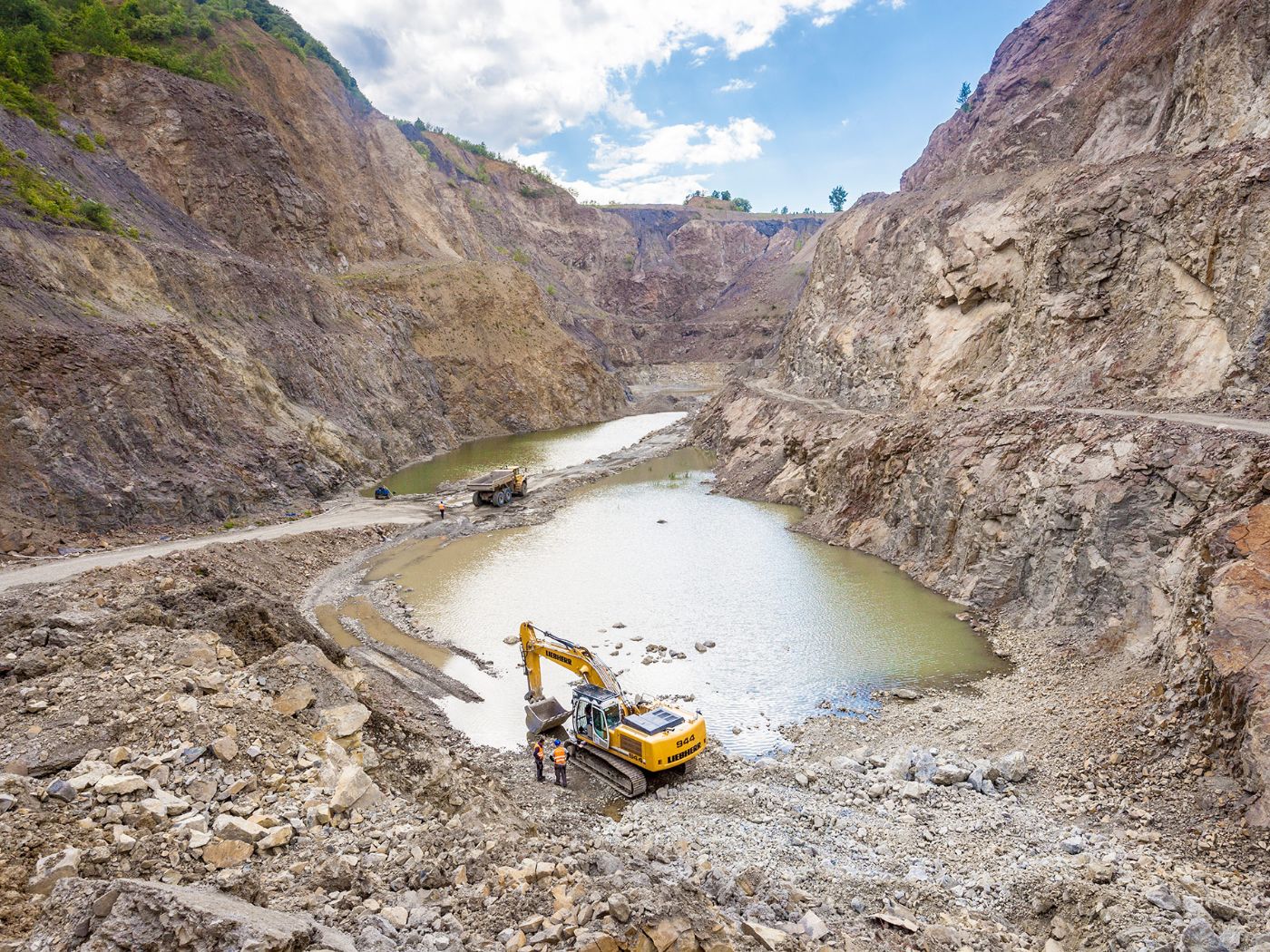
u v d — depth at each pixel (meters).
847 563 36.91
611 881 10.39
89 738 12.30
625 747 18.48
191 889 8.94
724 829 16.08
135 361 41.09
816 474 47.84
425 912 9.59
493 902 9.96
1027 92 68.69
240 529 40.06
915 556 35.69
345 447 57.31
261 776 12.27
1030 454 31.45
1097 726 19.59
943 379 45.50
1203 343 30.94
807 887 13.51
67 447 35.25
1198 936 10.87
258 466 45.84
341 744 14.07
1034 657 25.11
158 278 50.66
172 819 10.77
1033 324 40.25
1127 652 22.91
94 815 10.47
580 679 25.31
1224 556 19.36
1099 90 56.59
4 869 9.00
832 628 28.95
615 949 9.16
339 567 37.56
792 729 22.00
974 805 17.16
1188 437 25.23
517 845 11.66
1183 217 33.06
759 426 63.66
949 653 26.45
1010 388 39.78
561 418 92.38
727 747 21.11
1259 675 16.20
